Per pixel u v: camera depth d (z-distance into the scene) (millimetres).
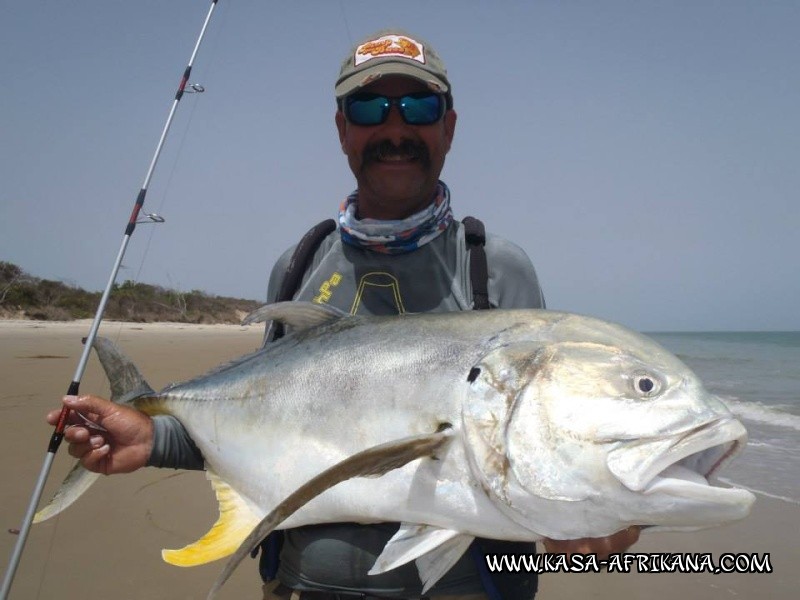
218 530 984
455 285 1013
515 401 805
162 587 1387
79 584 1388
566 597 1386
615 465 753
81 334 8617
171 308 14625
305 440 930
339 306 1039
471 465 822
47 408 3061
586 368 804
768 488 2154
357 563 896
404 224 1002
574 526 780
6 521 1688
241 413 982
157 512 1793
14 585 1375
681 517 745
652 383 782
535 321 875
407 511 850
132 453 992
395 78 1019
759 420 3543
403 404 877
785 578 1451
